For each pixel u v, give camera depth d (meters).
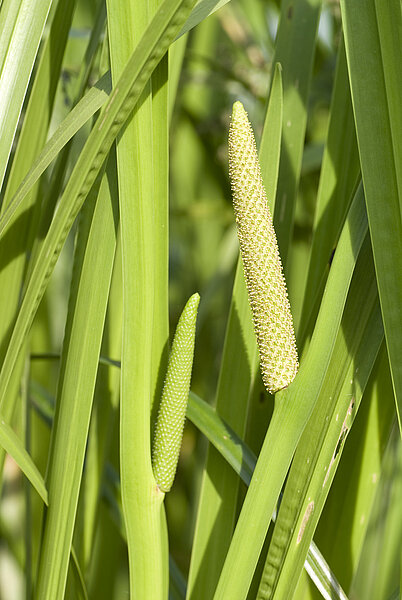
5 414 0.45
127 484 0.40
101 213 0.41
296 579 0.41
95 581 0.56
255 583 0.45
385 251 0.39
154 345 0.42
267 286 0.39
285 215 0.46
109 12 0.38
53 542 0.42
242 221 0.39
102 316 0.41
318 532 0.47
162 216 0.42
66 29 0.44
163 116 0.41
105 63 0.43
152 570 0.41
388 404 0.45
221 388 0.45
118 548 0.56
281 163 0.46
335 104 0.45
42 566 0.43
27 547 0.49
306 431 0.41
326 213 0.45
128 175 0.39
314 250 0.45
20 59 0.41
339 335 0.41
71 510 0.42
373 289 0.41
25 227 0.45
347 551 0.47
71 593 0.46
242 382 0.45
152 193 0.39
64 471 0.42
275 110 0.44
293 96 0.46
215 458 0.45
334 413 0.41
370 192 0.39
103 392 0.50
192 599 0.45
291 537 0.41
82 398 0.41
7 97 0.41
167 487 0.41
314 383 0.39
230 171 0.39
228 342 0.45
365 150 0.39
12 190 0.44
